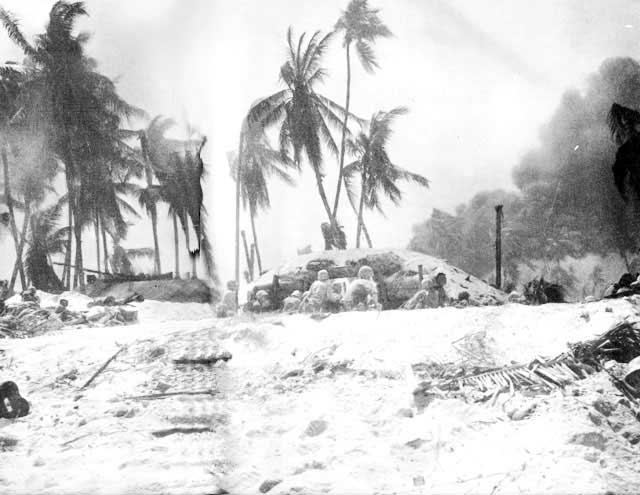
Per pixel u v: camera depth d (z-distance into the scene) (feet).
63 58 121.70
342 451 25.59
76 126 123.03
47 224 126.00
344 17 117.08
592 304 37.99
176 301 82.23
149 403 32.35
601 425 25.95
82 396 34.71
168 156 109.50
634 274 54.29
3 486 24.64
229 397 32.22
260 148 105.29
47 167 125.18
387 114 117.39
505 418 27.25
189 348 38.19
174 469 25.16
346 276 68.18
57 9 120.78
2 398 32.73
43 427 30.83
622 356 32.22
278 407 30.37
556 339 34.32
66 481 24.68
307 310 50.88
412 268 68.85
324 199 109.09
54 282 118.32
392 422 27.99
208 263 41.93
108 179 125.18
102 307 69.97
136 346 40.29
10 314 57.82
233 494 23.21
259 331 39.86
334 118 113.80
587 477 21.75
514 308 38.37
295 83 108.58
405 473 23.97
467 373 31.76
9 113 123.65
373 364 34.14
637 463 23.39
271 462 25.25
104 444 27.99
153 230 122.42
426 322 37.73
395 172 115.44
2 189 125.08
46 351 41.73
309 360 35.60
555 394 28.86
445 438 25.88
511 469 22.95
